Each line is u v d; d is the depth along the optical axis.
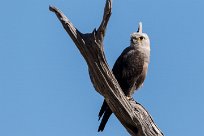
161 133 11.84
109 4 9.70
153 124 11.80
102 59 10.56
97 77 10.88
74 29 10.50
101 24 10.05
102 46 10.38
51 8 10.56
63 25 10.55
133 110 11.44
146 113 11.78
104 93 11.15
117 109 11.39
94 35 10.26
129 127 11.80
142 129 11.60
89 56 10.55
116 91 11.02
